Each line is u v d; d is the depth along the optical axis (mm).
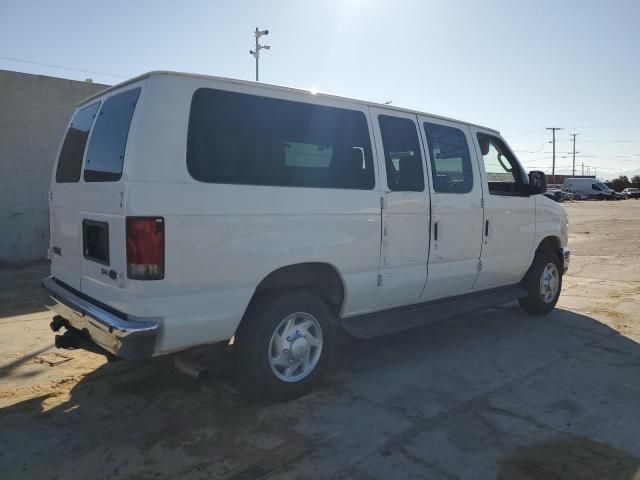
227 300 3605
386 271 4637
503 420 3768
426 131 5109
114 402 4090
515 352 5312
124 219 3279
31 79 10633
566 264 7082
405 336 5887
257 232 3727
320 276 4242
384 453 3316
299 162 4047
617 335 5891
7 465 3189
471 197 5453
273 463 3203
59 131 11055
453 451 3342
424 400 4117
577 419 3783
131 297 3312
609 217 26438
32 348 5387
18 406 4023
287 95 4059
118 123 3650
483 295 5879
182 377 4574
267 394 3920
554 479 3043
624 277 9555
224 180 3590
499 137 6160
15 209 10641
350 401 4090
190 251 3426
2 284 8602
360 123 4520
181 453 3320
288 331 4035
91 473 3100
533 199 6355
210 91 3646
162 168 3336
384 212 4562
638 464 3191
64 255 4352
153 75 3439
